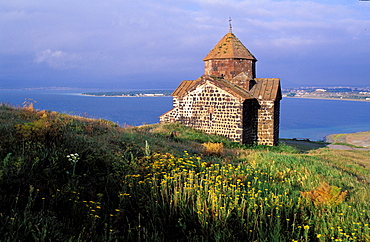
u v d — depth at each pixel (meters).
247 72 35.75
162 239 7.57
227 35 37.44
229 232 8.03
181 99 34.69
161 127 32.50
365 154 35.03
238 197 10.01
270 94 33.75
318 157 25.30
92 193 9.20
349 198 11.97
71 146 12.13
